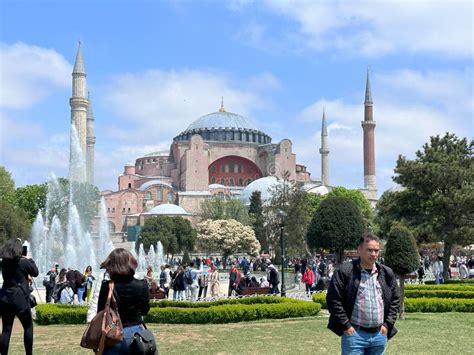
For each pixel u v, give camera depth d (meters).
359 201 114.62
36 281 44.69
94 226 102.12
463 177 38.47
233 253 95.19
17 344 15.54
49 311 20.53
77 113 112.19
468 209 38.03
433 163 39.03
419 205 40.56
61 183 88.94
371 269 8.28
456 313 23.34
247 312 20.97
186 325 20.06
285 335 16.75
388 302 8.31
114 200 136.50
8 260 11.09
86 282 28.19
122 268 7.31
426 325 19.06
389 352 13.84
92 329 7.10
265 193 131.25
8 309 10.98
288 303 22.47
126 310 7.27
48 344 15.61
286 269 76.38
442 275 42.16
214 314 20.52
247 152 155.25
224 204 112.88
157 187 140.88
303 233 78.81
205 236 91.81
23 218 83.62
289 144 150.62
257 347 14.70
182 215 126.94
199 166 146.25
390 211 41.84
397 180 40.88
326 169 160.25
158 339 16.31
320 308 23.45
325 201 57.91
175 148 155.62
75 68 112.75
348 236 55.97
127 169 159.88
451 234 38.50
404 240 20.64
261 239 98.38
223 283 50.84
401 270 20.55
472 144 40.41
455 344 15.04
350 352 8.05
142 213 128.25
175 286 30.50
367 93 144.62
